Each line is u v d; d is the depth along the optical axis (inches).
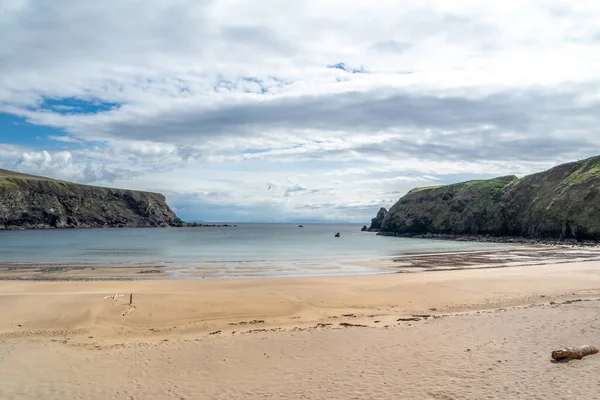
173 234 5113.2
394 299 948.0
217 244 3270.2
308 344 559.5
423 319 721.0
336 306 886.4
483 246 3006.9
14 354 540.4
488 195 4411.9
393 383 403.5
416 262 1867.6
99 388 416.8
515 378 400.8
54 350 560.4
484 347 507.8
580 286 1099.3
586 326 579.2
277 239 4138.8
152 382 431.2
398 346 532.1
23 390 412.5
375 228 6614.2
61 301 872.9
